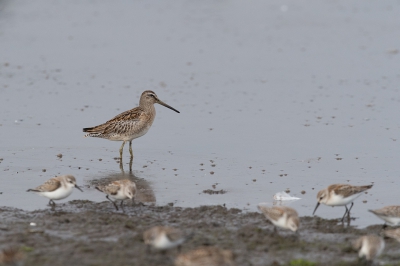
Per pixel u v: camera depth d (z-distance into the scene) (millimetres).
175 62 28250
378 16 35875
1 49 30016
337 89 24062
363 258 10258
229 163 16984
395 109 21547
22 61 28109
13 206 13516
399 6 37938
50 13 37000
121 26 34594
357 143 18469
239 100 23062
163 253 10539
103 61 28359
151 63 28109
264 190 14805
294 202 13930
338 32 32875
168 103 22719
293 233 11898
